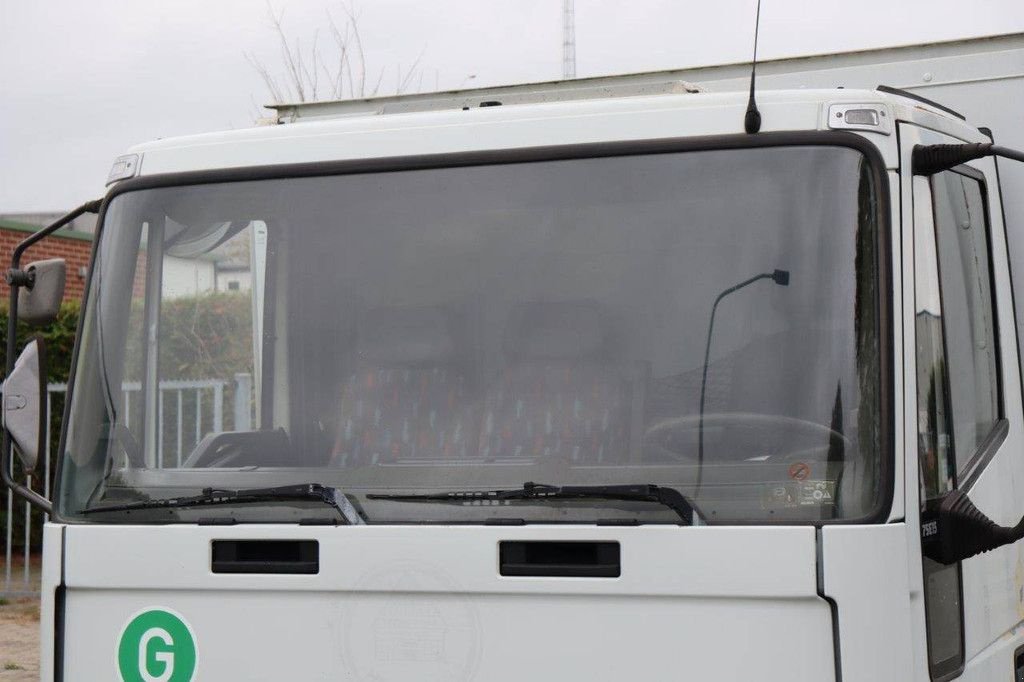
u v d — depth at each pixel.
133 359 4.11
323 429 3.87
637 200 3.72
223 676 3.67
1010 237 4.75
